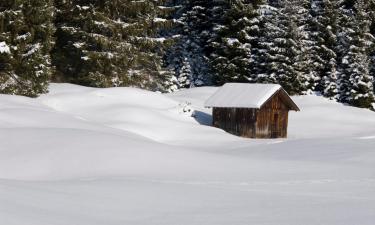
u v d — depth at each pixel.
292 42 61.16
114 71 51.50
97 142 19.19
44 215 8.47
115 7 51.69
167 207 10.14
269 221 8.76
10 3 40.44
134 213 9.48
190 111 44.22
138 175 14.96
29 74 41.31
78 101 40.91
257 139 37.12
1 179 12.55
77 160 16.95
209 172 15.56
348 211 9.52
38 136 20.34
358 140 26.92
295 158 20.84
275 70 62.00
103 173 15.52
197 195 11.55
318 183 13.66
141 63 54.78
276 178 14.59
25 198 9.81
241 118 40.53
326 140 27.38
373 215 9.05
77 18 50.53
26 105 34.75
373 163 18.14
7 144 19.06
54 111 34.53
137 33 52.59
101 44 50.28
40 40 42.81
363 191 12.35
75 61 53.19
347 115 53.62
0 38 39.62
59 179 14.96
